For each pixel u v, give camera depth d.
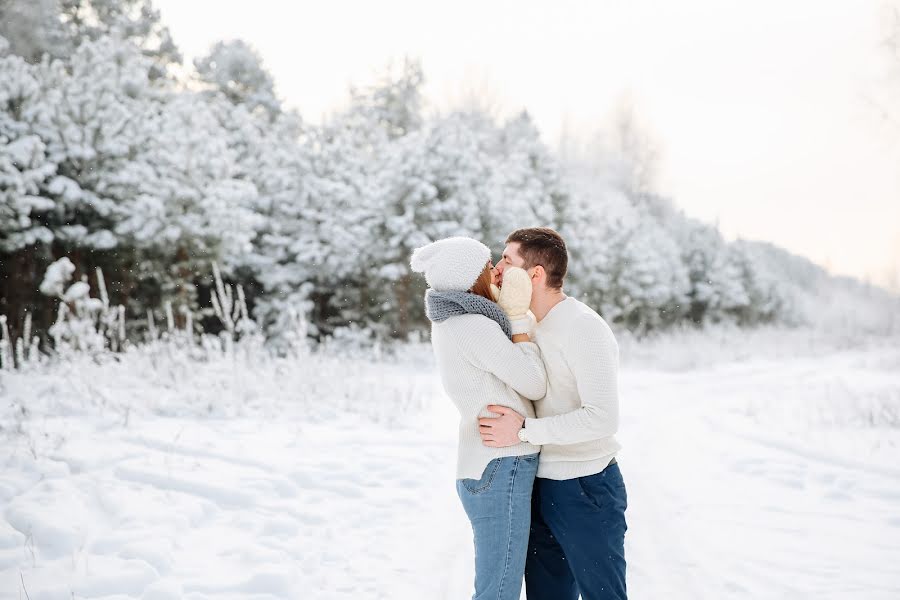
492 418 2.17
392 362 16.08
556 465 2.20
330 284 18.67
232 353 8.52
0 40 12.66
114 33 15.44
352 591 3.13
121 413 6.31
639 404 10.78
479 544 2.20
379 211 17.94
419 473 5.20
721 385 14.23
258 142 20.38
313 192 18.08
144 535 3.51
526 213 22.19
